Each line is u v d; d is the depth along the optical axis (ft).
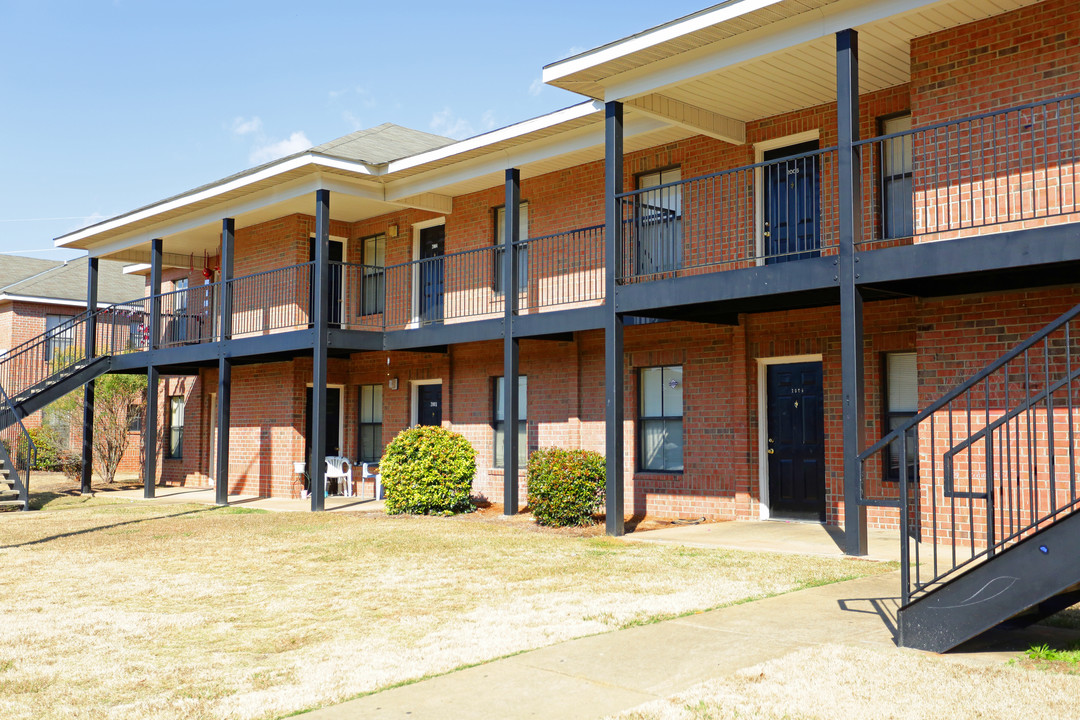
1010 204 29.45
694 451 41.70
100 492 64.95
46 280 103.40
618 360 35.83
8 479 54.44
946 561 27.17
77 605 23.44
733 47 32.12
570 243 46.68
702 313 37.93
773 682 15.16
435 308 54.34
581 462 39.37
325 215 49.32
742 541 33.01
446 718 13.93
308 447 58.85
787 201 34.76
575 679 15.81
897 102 35.19
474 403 51.85
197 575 27.86
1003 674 15.44
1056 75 28.73
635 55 33.53
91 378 62.75
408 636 19.38
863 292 30.63
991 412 30.60
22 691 15.81
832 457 36.99
